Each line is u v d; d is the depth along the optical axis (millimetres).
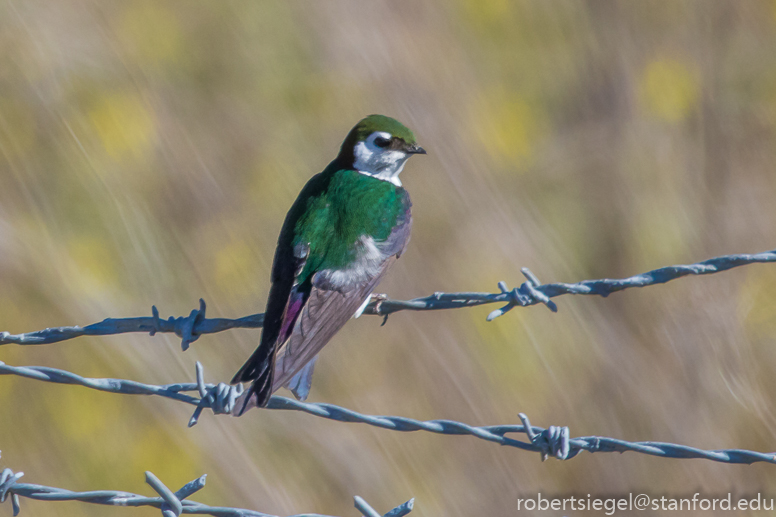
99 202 14977
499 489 12875
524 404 13531
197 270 14977
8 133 15398
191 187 15852
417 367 13758
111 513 12664
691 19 18312
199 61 17453
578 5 19000
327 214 8961
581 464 13172
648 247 16344
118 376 13125
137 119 16016
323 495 12344
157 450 12578
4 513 12078
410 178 15820
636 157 17359
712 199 16656
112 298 14031
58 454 12789
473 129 16984
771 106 17359
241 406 6660
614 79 18359
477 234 15180
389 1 17781
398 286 14461
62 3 16828
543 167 17594
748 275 15094
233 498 12234
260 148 16656
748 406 13445
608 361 13836
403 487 12555
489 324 14094
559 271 15047
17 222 14422
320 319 8188
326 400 13328
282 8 17453
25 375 6910
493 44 18859
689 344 13945
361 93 17047
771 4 17938
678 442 13273
